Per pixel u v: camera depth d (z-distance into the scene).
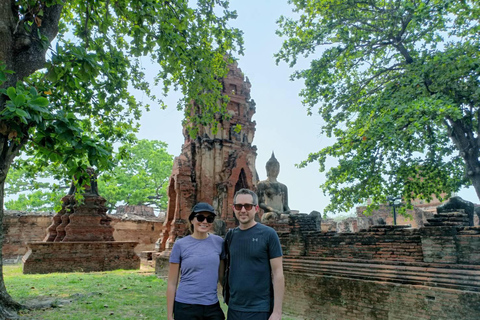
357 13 16.88
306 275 8.99
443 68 13.01
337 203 16.64
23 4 7.98
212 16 12.71
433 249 6.98
